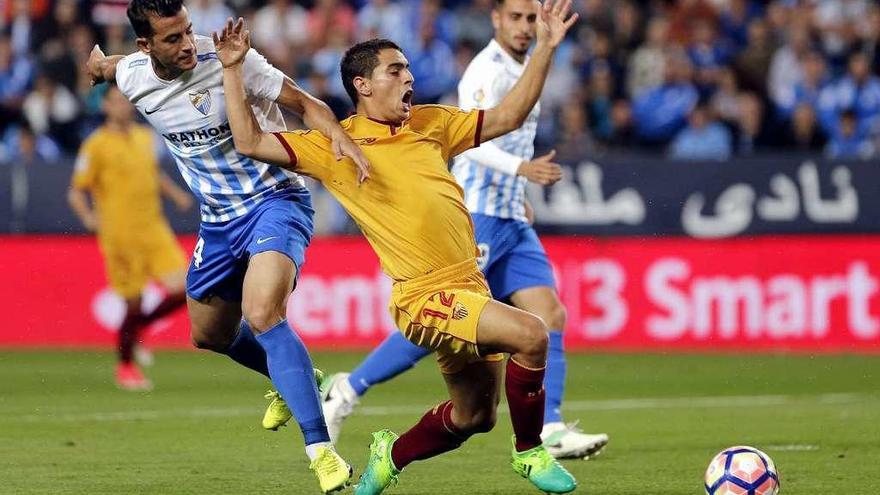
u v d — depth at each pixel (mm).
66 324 50219
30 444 27500
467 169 26234
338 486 19531
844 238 47906
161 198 49656
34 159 51531
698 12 59094
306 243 21922
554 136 54656
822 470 23703
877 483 22312
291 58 57000
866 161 47875
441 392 37844
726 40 60094
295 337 20625
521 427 19219
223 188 22016
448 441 19891
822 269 47906
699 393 37188
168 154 50812
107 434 29047
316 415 20016
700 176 48719
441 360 19297
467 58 57688
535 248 26250
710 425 30516
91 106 55844
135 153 41406
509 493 21828
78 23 59094
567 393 37344
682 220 48812
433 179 19297
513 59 26172
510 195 26016
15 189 50281
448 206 19250
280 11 60094
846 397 36094
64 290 50219
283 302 20812
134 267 40781
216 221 22328
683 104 55094
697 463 24875
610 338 49000
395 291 19344
